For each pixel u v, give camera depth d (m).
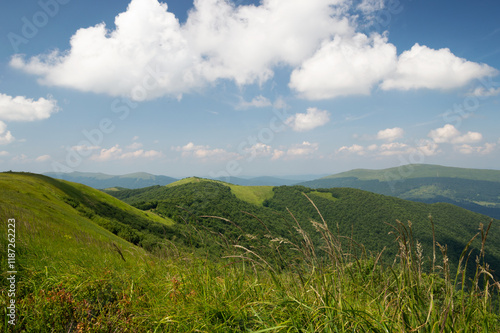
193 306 2.65
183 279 3.31
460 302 1.94
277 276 2.83
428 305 2.12
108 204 68.75
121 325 2.66
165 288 3.32
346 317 2.01
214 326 2.30
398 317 2.07
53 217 30.44
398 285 2.30
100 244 8.16
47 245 6.21
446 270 1.95
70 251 5.98
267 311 2.48
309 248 2.56
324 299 2.32
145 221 67.38
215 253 3.39
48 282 3.68
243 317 2.47
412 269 2.22
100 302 3.27
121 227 47.41
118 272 4.19
